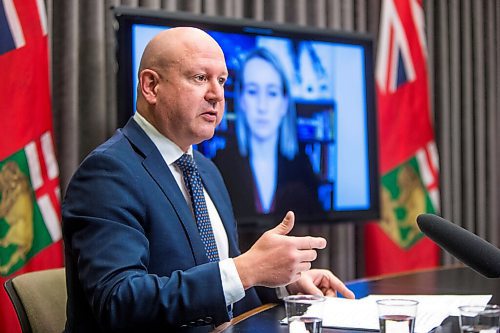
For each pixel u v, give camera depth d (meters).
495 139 4.03
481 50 3.95
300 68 3.09
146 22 2.67
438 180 3.75
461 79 3.89
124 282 1.34
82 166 1.51
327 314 1.39
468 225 3.88
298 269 1.34
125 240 1.41
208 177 1.84
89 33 2.77
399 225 3.40
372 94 3.28
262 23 2.98
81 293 1.50
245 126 2.94
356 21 3.53
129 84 2.62
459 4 3.89
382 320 1.15
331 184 3.17
